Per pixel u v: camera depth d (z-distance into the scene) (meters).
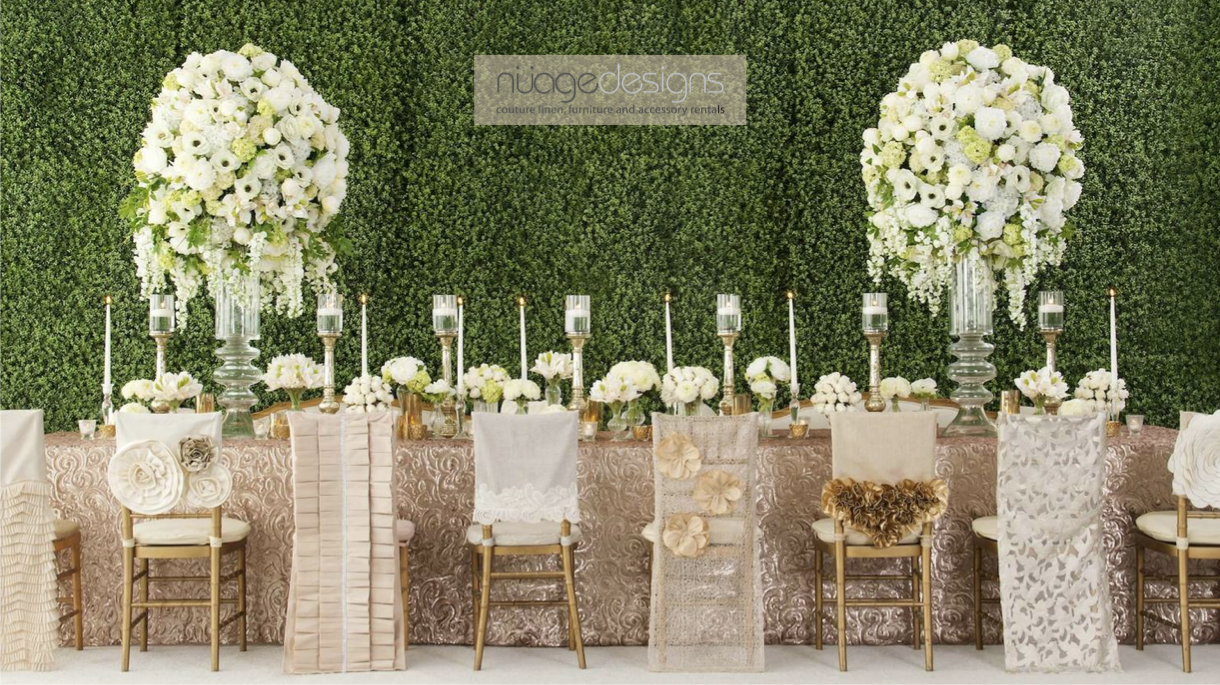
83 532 4.16
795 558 4.16
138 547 3.81
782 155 6.36
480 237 6.38
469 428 4.53
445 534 4.18
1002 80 4.37
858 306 6.33
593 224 6.39
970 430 4.42
